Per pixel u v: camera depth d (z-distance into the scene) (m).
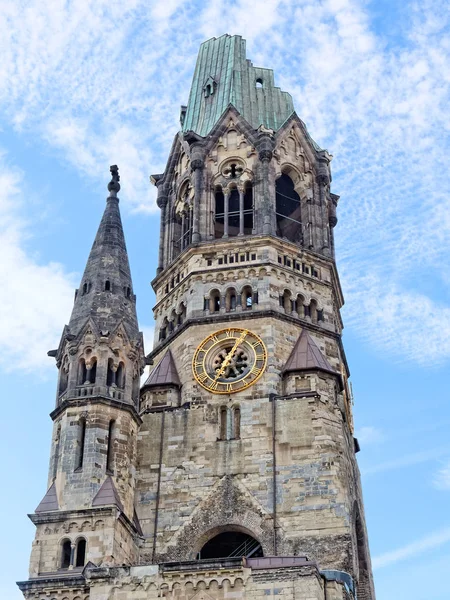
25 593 69.00
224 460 80.00
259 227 90.75
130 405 78.62
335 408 81.50
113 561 70.19
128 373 80.12
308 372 82.62
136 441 80.19
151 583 67.50
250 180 94.12
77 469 74.56
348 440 85.75
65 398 77.94
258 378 82.94
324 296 90.44
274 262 88.94
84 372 79.56
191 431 82.00
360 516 86.44
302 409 80.69
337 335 88.94
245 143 95.81
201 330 86.56
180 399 84.62
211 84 101.69
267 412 81.25
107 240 87.19
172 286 92.94
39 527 71.94
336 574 72.56
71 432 76.25
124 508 74.94
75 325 81.50
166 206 99.12
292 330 86.38
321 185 97.38
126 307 83.31
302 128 98.81
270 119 99.00
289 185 97.94
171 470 80.44
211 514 77.88
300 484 77.50
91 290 83.38
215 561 67.44
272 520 76.50
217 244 90.44
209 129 98.12
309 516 76.00
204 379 84.19
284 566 66.62
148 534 77.94
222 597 66.25
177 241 96.44
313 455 78.50
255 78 102.50
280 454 79.12
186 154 98.38
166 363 87.00
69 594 68.69
